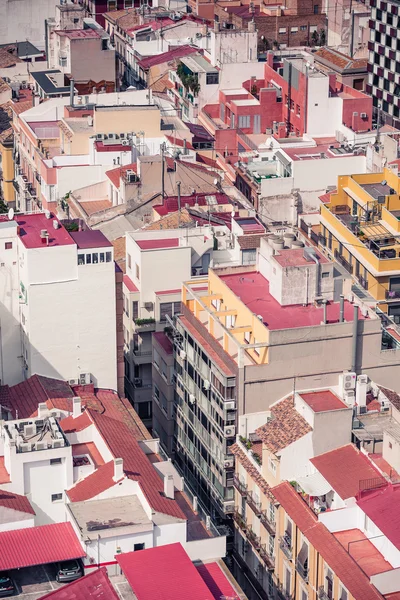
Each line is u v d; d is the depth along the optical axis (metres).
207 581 145.00
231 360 172.00
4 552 143.88
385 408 165.50
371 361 175.88
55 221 187.00
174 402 196.00
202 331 182.50
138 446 163.75
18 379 191.50
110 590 135.50
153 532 146.50
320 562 148.75
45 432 158.62
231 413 172.75
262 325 171.88
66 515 153.38
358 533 150.62
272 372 171.38
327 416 159.00
